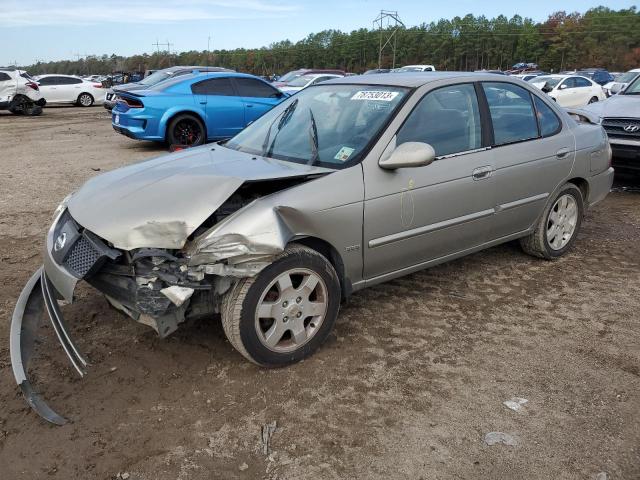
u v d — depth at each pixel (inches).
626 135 281.0
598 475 96.9
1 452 102.9
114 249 115.7
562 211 194.1
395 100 149.3
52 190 306.2
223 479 96.4
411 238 146.6
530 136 177.9
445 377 125.7
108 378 125.3
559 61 3838.6
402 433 107.3
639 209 266.8
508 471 97.8
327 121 155.1
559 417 112.0
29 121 738.8
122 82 1370.6
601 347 138.9
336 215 129.1
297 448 103.6
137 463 100.1
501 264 194.5
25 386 108.7
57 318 123.9
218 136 455.5
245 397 118.6
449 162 151.4
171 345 138.9
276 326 124.6
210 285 115.6
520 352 136.5
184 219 112.2
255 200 120.9
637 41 3683.6
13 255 201.5
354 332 145.9
